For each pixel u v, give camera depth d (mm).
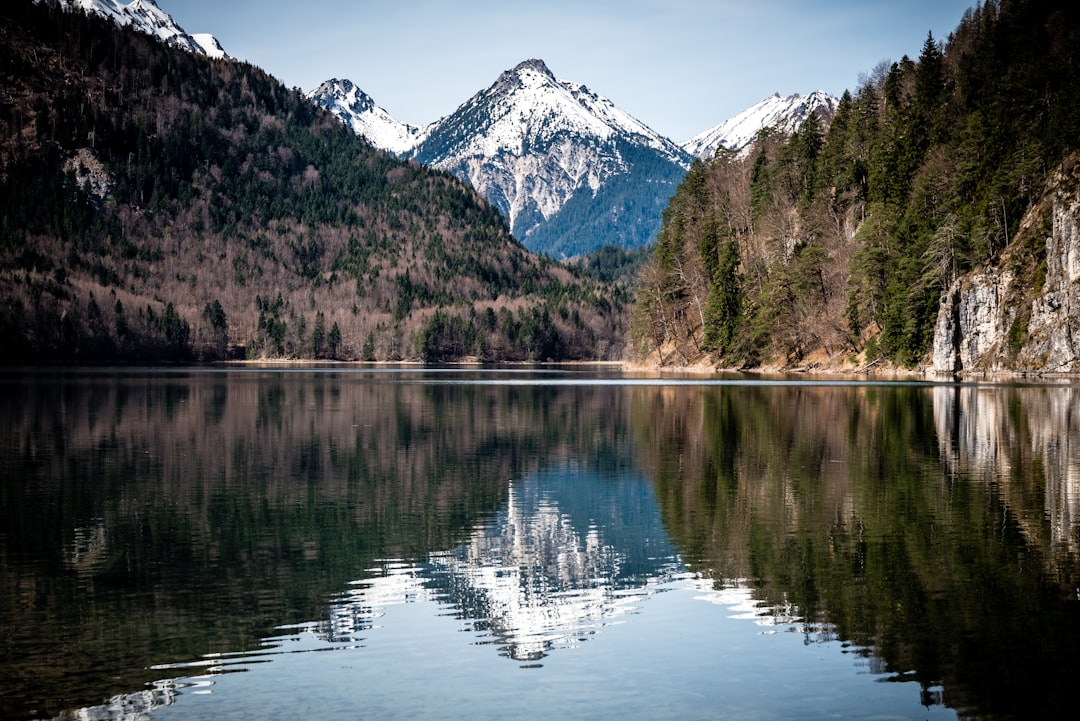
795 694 20203
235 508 38938
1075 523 34438
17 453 53844
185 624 24828
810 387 105375
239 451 55125
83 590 27641
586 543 32906
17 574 29219
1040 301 118125
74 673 21516
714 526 35062
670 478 45250
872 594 26578
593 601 26578
